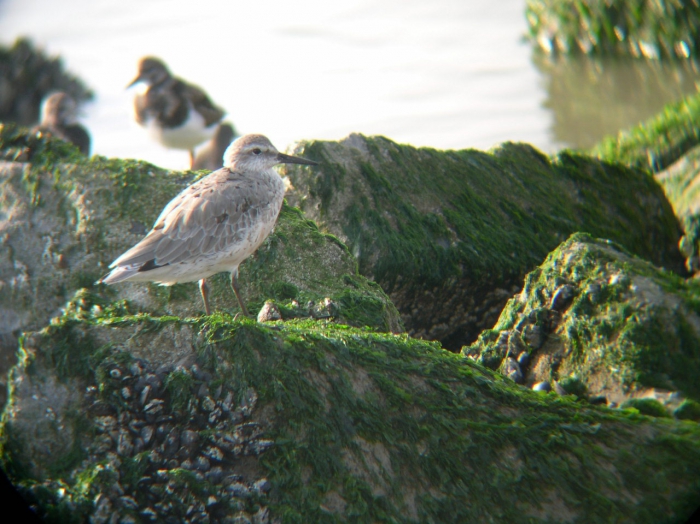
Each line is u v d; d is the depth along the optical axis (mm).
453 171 14109
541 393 8844
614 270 10328
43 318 11188
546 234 14016
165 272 9789
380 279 12484
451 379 8664
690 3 26938
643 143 20156
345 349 8602
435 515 7855
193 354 8258
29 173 12133
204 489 7625
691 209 16391
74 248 11555
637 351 9641
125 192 11930
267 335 8422
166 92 19547
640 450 8250
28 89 23734
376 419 8242
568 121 22562
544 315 10391
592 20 27812
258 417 8039
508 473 8086
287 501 7699
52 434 7934
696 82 25641
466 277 12953
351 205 12852
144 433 7891
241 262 11039
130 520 7473
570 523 7836
